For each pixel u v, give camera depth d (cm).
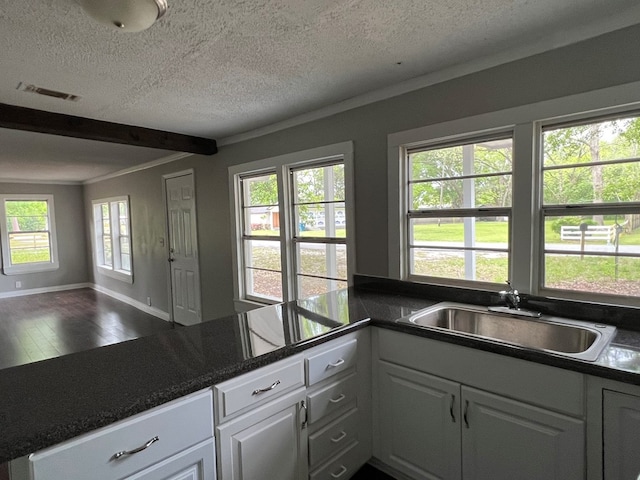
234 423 134
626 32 167
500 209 218
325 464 172
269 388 145
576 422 137
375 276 273
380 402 196
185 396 121
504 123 206
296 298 344
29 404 108
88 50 185
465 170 232
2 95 247
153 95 254
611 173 181
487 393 158
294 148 325
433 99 234
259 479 143
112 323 520
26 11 148
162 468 115
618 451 130
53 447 95
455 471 169
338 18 163
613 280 183
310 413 163
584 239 190
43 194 754
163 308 539
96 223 758
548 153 199
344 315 201
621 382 127
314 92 260
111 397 111
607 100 173
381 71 226
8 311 598
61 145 407
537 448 146
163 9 137
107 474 104
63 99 258
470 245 232
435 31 178
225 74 221
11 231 725
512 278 211
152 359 141
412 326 180
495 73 208
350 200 284
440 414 173
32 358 394
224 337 166
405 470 188
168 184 500
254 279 396
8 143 391
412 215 256
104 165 553
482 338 161
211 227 431
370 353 198
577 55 181
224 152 401
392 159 257
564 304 190
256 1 147
